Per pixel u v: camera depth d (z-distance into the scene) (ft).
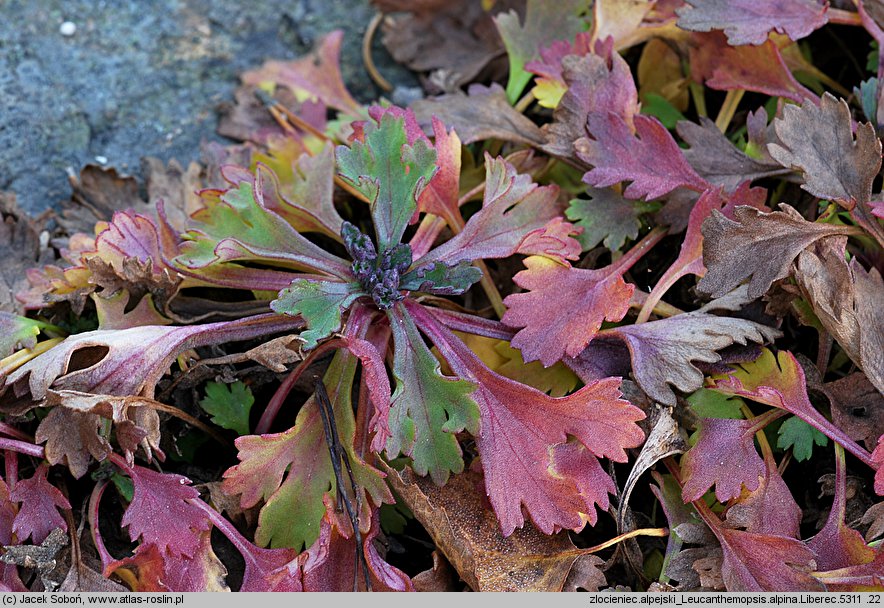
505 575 1.37
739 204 1.43
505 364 1.42
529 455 1.37
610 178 1.43
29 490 1.37
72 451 1.36
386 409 1.34
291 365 1.43
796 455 1.39
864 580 1.35
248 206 1.41
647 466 1.38
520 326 1.40
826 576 1.36
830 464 1.42
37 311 1.45
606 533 1.41
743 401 1.41
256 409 1.45
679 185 1.44
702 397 1.40
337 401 1.39
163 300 1.42
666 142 1.44
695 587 1.37
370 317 1.41
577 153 1.44
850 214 1.40
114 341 1.37
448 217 1.44
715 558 1.37
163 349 1.38
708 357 1.38
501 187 1.43
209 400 1.41
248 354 1.38
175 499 1.36
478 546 1.38
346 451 1.38
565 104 1.45
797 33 1.45
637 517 1.42
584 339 1.39
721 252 1.38
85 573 1.36
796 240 1.39
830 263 1.39
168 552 1.36
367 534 1.36
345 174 1.40
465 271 1.39
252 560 1.36
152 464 1.42
